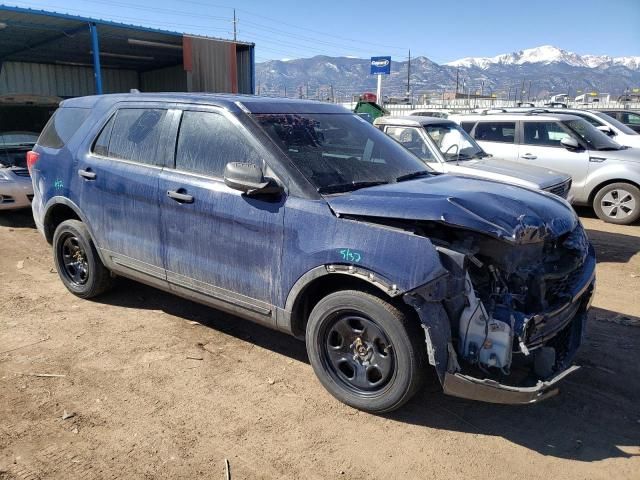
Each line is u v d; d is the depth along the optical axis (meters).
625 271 6.47
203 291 3.94
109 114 4.67
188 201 3.86
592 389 3.68
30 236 7.67
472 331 2.98
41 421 3.18
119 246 4.48
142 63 20.30
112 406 3.36
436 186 3.60
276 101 4.16
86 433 3.09
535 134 9.74
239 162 3.68
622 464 2.91
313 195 3.37
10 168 8.74
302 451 2.98
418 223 3.14
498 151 9.92
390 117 8.34
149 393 3.52
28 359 3.93
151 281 4.34
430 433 3.17
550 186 6.70
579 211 10.39
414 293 2.91
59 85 20.50
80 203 4.75
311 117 4.13
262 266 3.54
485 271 3.19
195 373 3.79
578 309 3.66
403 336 3.04
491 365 2.97
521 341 2.96
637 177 8.91
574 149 9.38
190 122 4.05
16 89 19.41
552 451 3.03
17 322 4.58
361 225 3.13
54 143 5.14
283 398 3.49
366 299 3.13
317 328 3.40
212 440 3.06
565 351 3.48
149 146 4.27
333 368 3.44
